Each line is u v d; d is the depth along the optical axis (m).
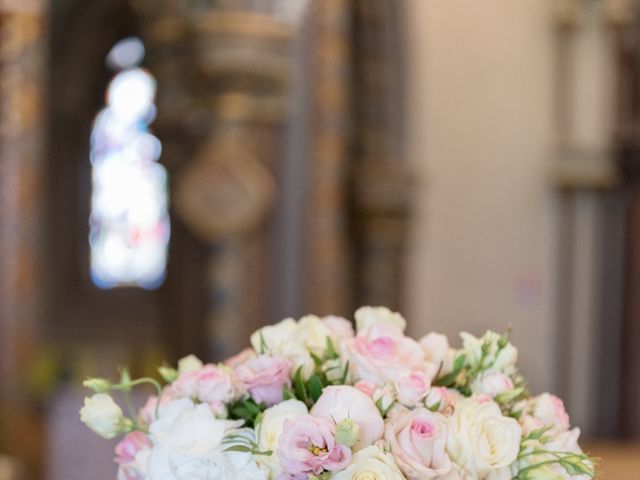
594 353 11.39
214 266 7.39
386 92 9.40
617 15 11.11
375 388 1.57
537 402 1.68
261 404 1.58
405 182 9.41
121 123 14.20
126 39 14.09
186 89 7.29
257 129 7.38
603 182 11.18
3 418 6.73
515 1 10.85
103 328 13.65
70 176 13.98
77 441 7.11
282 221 7.56
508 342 1.71
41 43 6.79
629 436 11.43
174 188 7.60
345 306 8.95
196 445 1.51
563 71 11.23
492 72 10.60
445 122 10.07
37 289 6.82
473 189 10.43
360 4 9.17
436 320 10.06
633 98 11.35
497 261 10.76
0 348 6.77
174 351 7.70
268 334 1.71
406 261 9.55
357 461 1.46
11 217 6.76
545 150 11.21
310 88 7.80
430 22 9.84
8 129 6.73
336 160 7.84
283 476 1.48
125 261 13.97
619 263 11.38
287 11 7.23
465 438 1.51
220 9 7.05
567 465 1.56
